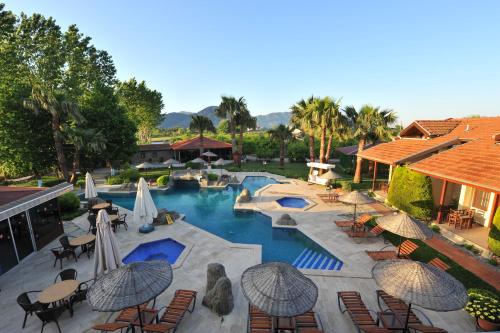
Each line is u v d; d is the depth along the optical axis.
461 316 8.20
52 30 33.81
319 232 15.21
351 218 17.48
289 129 38.75
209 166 39.47
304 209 19.42
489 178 11.45
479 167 12.75
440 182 17.83
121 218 17.56
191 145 45.34
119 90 60.56
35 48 32.88
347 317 8.24
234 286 9.95
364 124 25.84
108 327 6.97
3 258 11.12
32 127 27.05
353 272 10.88
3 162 26.69
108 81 49.06
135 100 63.88
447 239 13.64
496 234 11.03
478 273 10.37
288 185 27.89
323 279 10.39
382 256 11.82
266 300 5.62
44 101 24.69
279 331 7.24
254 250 13.04
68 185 15.59
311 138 29.97
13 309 8.80
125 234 15.12
